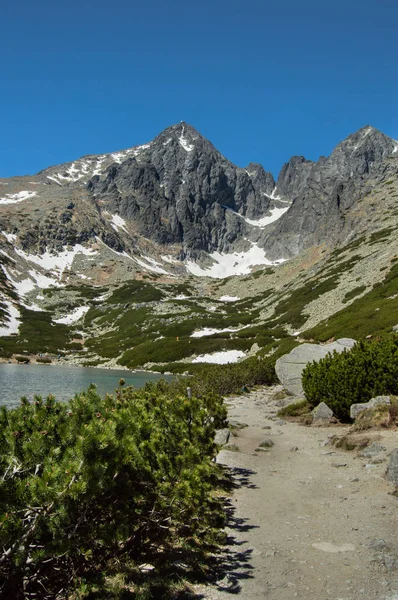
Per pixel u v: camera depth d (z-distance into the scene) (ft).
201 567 20.33
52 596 17.02
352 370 57.26
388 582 18.61
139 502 20.02
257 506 29.45
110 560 19.45
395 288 215.92
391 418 45.65
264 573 19.99
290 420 67.26
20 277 574.56
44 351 330.75
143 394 39.60
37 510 15.67
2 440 18.53
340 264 356.18
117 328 402.72
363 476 34.14
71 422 19.53
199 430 28.81
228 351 252.62
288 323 272.92
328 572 19.81
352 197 610.24
